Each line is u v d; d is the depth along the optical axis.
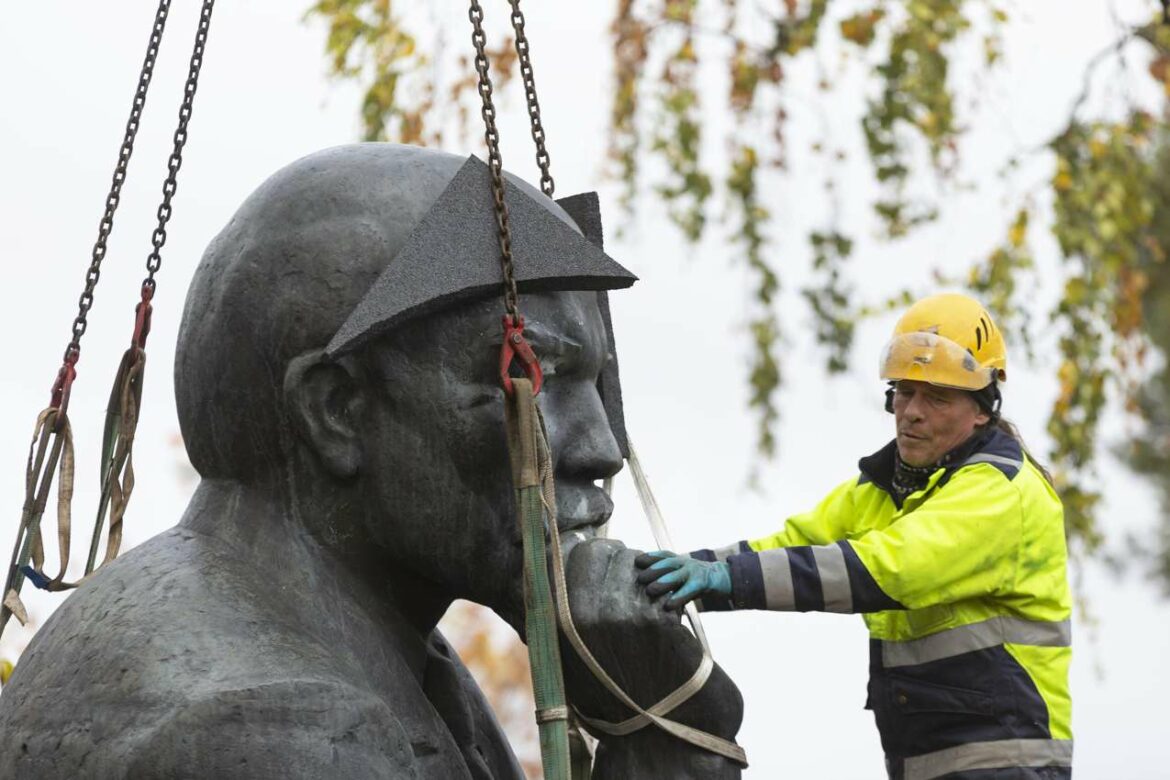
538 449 5.11
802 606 5.71
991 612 6.02
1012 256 12.07
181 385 5.54
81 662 5.07
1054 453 12.23
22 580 5.97
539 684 4.98
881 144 12.26
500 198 5.20
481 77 5.28
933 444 6.15
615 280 5.31
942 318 6.18
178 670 4.91
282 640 5.05
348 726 4.88
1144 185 12.49
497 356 5.26
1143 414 12.89
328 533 5.36
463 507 5.29
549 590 5.05
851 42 12.30
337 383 5.29
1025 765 5.93
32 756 5.01
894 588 5.78
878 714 6.20
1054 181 12.21
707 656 5.34
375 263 5.27
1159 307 13.55
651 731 5.28
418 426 5.26
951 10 12.27
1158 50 12.48
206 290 5.47
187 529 5.44
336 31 11.56
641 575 5.29
